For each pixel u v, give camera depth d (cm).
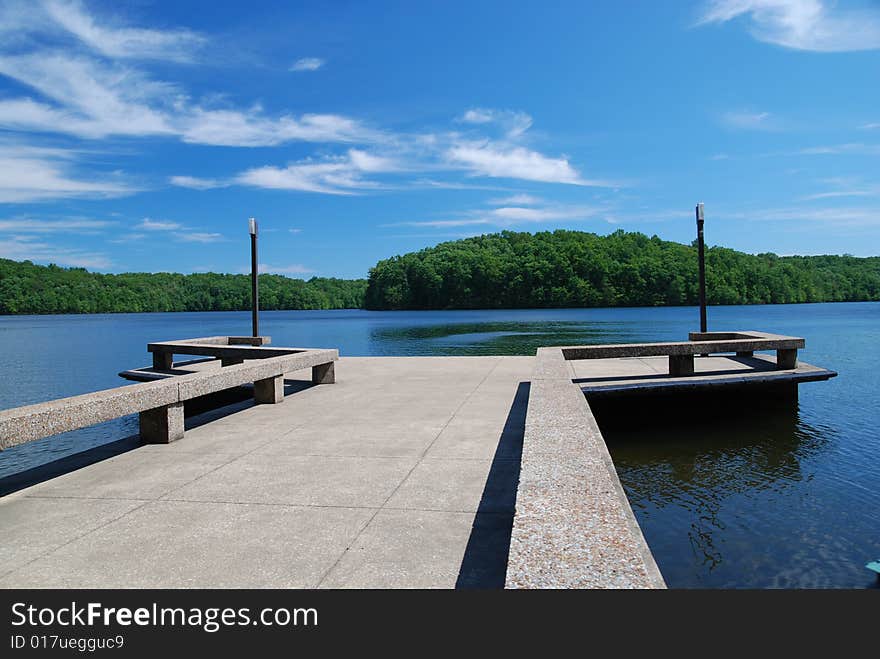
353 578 255
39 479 406
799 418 902
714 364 1023
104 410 426
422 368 1031
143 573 263
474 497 359
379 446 488
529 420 405
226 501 357
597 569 186
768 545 429
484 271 11694
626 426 842
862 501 526
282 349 898
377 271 13225
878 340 2903
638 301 11088
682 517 488
